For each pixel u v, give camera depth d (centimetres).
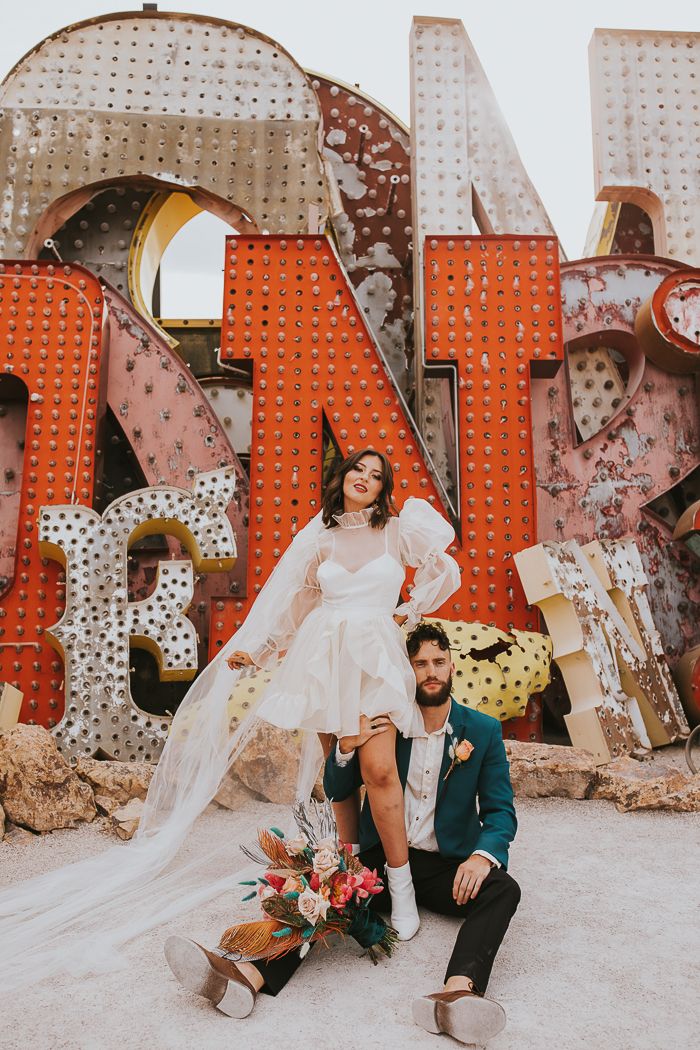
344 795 316
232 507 697
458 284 689
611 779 463
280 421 663
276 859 277
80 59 788
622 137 812
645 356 737
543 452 717
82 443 659
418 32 821
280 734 452
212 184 773
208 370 914
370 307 838
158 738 563
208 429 708
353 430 664
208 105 789
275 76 800
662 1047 216
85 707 564
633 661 605
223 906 320
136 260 811
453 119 805
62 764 447
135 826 410
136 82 787
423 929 292
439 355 677
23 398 708
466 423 666
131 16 797
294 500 651
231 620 620
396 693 291
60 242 813
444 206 786
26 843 406
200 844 393
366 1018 233
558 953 272
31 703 611
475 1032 214
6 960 276
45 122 772
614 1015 232
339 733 299
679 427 730
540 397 728
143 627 581
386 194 860
